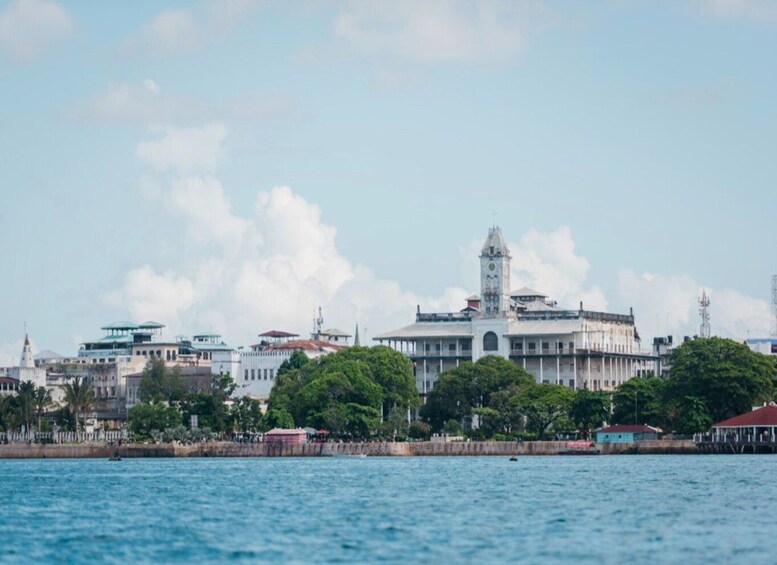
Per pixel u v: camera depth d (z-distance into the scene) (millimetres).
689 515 199500
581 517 198125
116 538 180375
